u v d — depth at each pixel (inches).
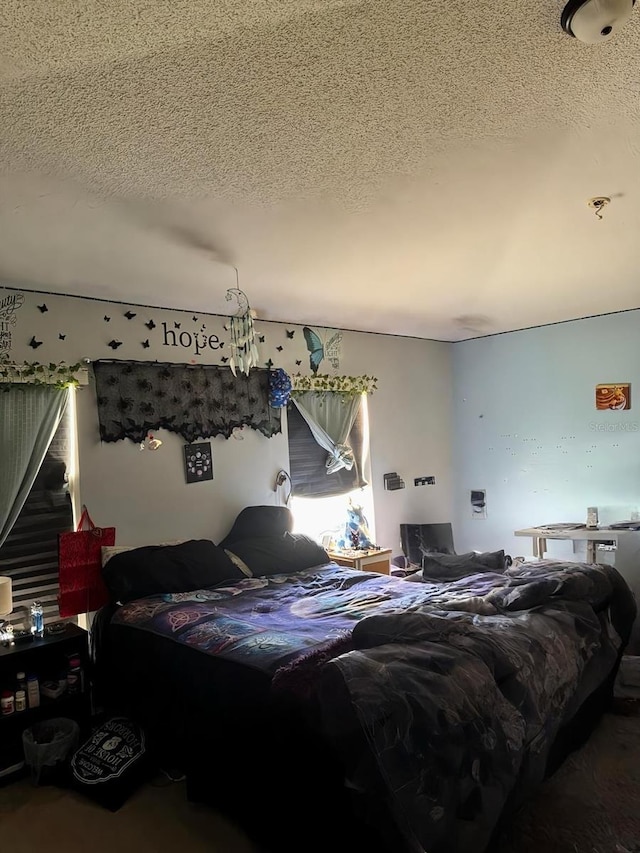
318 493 180.9
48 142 68.3
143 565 126.7
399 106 64.5
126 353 141.5
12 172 75.1
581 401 192.2
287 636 95.6
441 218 97.8
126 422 139.1
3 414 122.1
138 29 49.7
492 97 63.5
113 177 77.7
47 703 111.3
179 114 63.7
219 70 56.2
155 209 88.4
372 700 65.5
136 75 56.3
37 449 125.6
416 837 62.1
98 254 106.3
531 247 113.9
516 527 209.3
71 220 90.7
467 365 222.2
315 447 182.2
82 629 117.8
